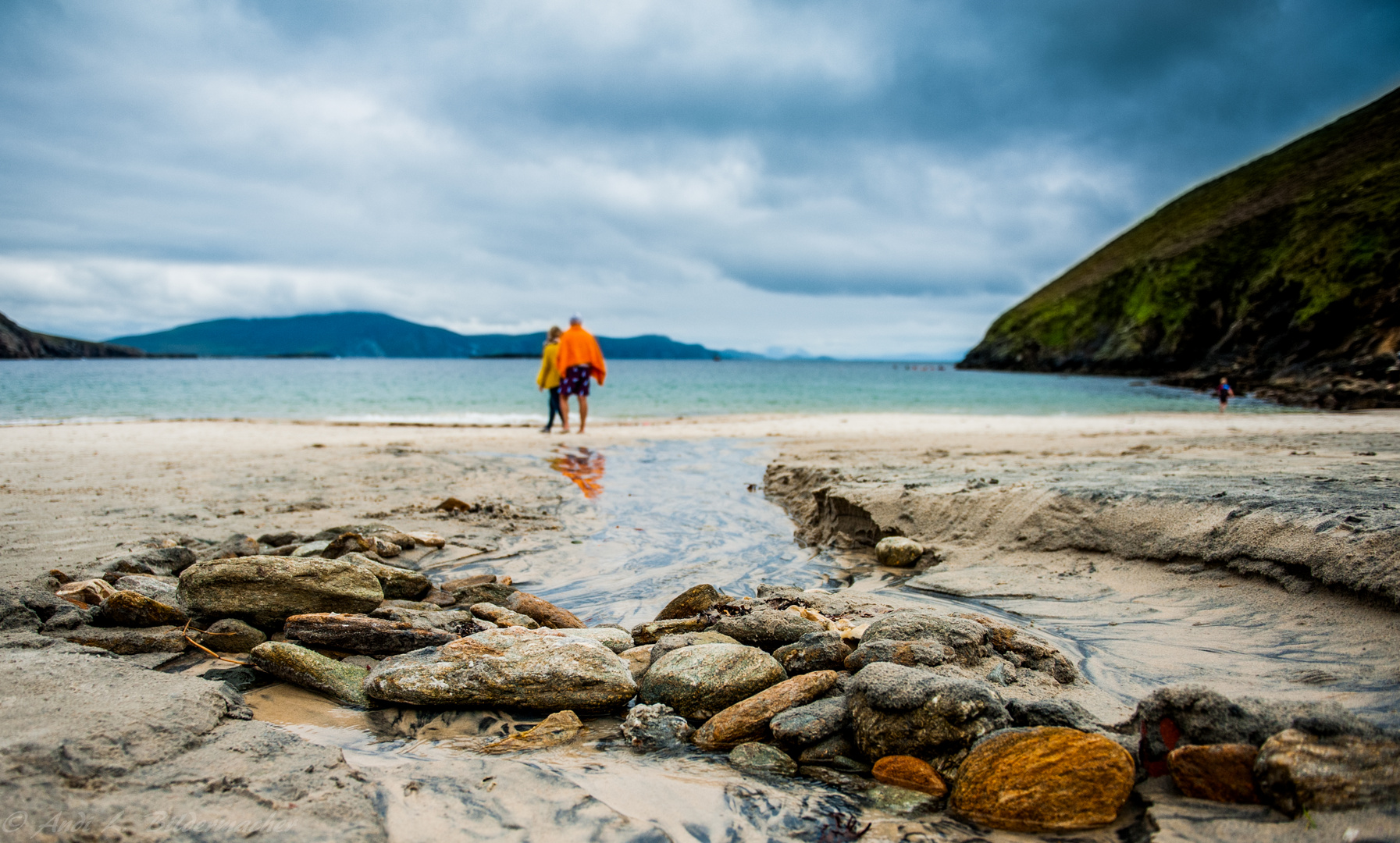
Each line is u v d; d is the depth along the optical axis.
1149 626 3.60
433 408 24.56
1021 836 2.05
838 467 8.06
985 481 6.23
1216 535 4.17
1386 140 61.88
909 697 2.49
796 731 2.58
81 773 1.98
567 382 13.87
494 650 3.15
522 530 6.25
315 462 9.50
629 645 3.62
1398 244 43.53
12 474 8.16
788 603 4.09
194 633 3.63
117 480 7.84
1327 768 1.96
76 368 76.50
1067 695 2.85
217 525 5.96
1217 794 2.09
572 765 2.49
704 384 44.03
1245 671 2.95
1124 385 45.62
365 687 3.05
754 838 2.02
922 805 2.23
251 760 2.20
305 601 3.86
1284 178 73.00
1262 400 30.30
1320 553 3.56
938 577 4.79
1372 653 2.88
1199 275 64.50
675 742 2.72
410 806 2.07
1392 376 30.20
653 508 7.32
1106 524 4.82
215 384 39.19
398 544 5.46
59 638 3.30
